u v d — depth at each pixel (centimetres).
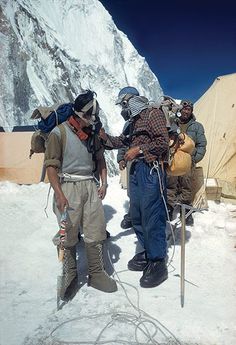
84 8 16012
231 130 810
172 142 448
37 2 14212
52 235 556
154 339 323
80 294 399
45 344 316
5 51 8231
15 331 335
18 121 7694
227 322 344
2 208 650
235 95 857
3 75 7944
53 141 387
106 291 403
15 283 422
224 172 787
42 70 10481
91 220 405
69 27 14962
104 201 755
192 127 623
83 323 346
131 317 352
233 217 635
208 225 598
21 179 885
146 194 420
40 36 11231
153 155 421
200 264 474
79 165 398
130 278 441
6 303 381
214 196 710
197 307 373
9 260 475
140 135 432
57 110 478
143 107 433
